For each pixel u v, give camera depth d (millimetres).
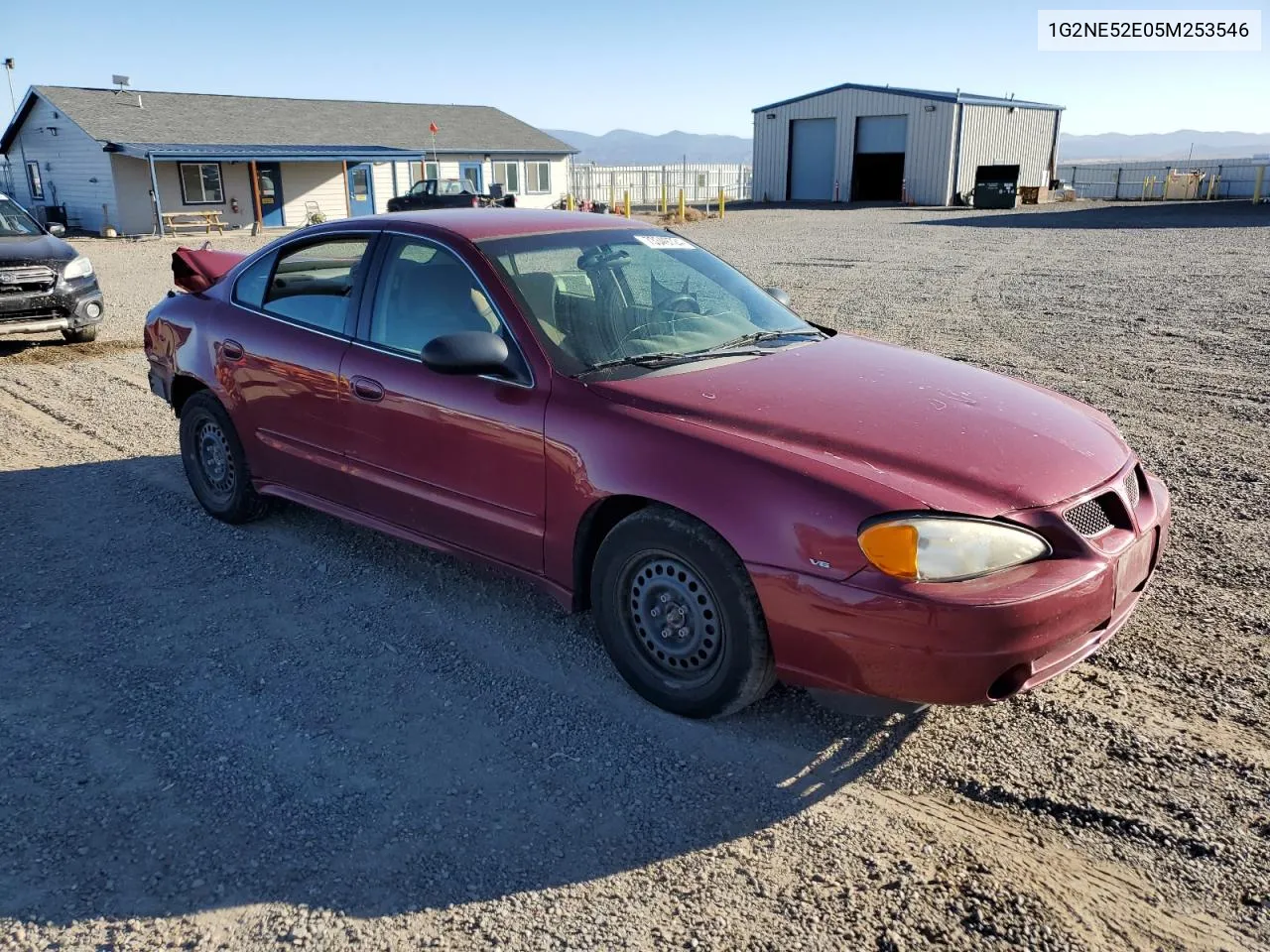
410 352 3928
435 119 41469
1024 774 2961
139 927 2428
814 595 2818
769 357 3766
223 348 4715
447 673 3607
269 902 2510
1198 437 6238
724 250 20188
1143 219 27688
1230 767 2959
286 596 4234
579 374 3479
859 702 2953
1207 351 8797
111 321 11883
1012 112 42125
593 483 3266
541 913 2467
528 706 3393
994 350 9016
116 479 5773
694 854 2674
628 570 3311
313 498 4508
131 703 3418
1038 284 13742
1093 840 2676
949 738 3158
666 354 3680
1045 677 2844
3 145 35969
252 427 4652
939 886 2529
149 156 28656
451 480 3781
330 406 4203
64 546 4777
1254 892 2473
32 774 3025
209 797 2914
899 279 14703
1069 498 2945
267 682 3547
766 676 3072
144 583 4363
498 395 3564
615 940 2377
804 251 19672
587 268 4000
